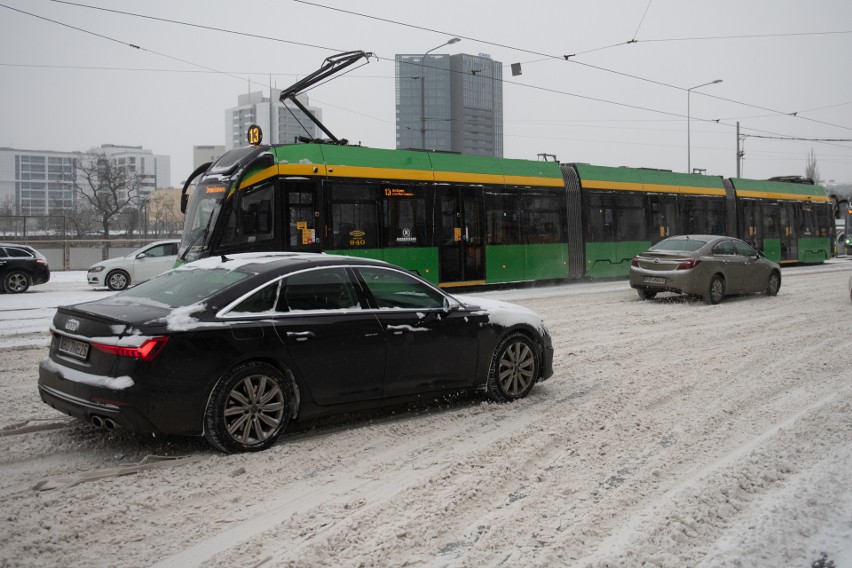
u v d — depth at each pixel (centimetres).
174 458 540
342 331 605
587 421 656
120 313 548
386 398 637
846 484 490
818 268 3100
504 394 722
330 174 1653
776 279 1827
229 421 551
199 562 377
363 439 599
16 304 1839
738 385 803
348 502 459
